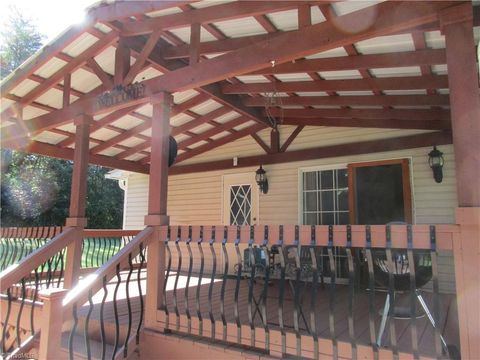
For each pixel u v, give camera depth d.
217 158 7.27
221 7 3.19
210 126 6.59
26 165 18.80
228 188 7.08
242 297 4.45
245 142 6.96
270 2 2.92
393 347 2.15
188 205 7.57
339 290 4.98
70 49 4.01
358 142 5.73
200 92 5.07
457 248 2.04
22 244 4.99
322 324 3.15
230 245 6.82
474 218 2.00
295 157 6.27
